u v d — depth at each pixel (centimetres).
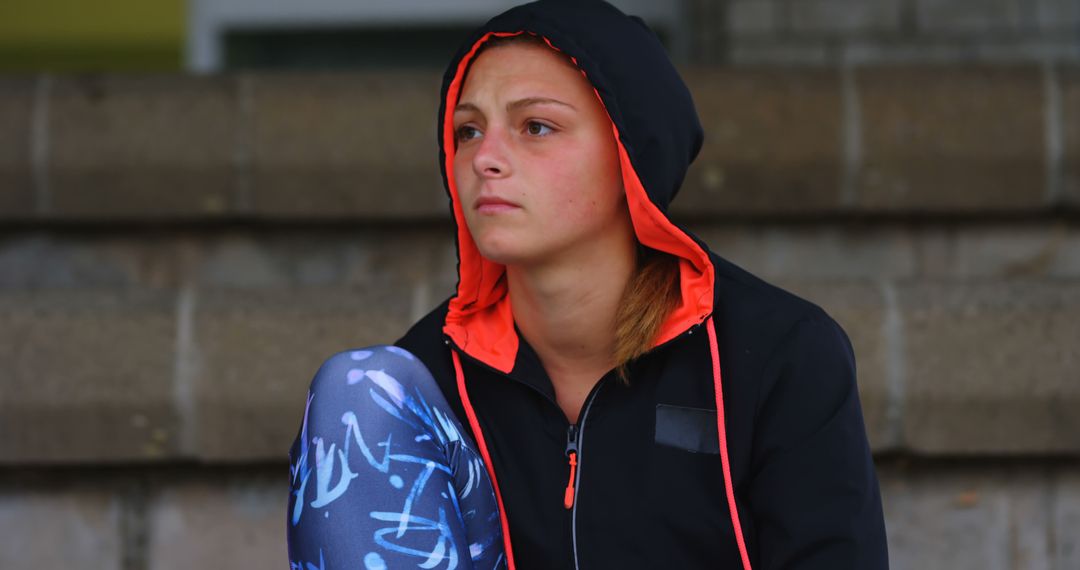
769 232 1001
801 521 495
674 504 509
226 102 977
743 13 1284
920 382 834
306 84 980
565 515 522
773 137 973
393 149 973
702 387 514
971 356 837
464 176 516
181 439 846
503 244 501
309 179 974
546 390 528
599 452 520
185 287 922
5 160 969
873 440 839
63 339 847
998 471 870
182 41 1573
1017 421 836
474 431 537
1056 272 998
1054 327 838
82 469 877
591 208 509
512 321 548
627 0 1467
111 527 878
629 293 524
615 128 499
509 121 507
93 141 974
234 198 976
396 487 483
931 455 844
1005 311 841
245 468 880
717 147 972
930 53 1280
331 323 853
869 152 973
